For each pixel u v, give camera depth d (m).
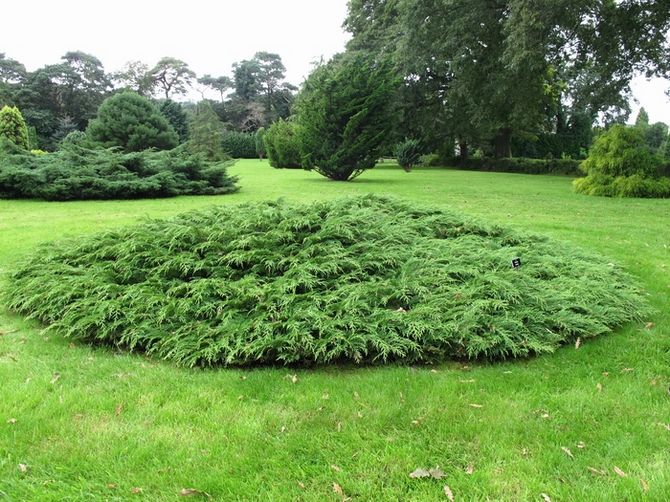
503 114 24.19
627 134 13.86
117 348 3.49
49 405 2.66
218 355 3.21
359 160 16.94
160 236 4.36
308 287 3.60
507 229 5.56
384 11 27.33
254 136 44.56
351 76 16.11
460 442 2.36
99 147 14.02
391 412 2.59
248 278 3.70
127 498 2.00
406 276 3.87
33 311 4.06
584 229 7.97
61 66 47.50
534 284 3.96
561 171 25.39
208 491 2.04
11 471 2.14
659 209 10.59
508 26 13.98
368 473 2.14
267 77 62.81
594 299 3.99
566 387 2.89
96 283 3.87
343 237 4.23
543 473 2.12
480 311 3.42
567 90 23.70
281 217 4.49
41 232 7.38
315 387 2.89
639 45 15.94
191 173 13.54
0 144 12.95
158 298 3.59
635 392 2.80
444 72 22.42
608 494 1.98
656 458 2.21
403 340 3.18
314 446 2.33
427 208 5.61
